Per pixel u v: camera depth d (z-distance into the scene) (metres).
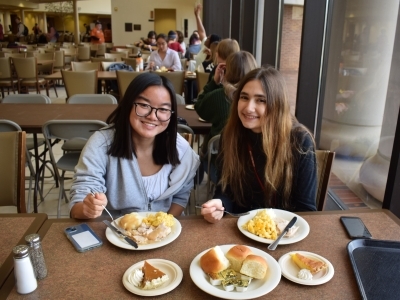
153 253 1.03
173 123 1.44
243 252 0.95
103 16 20.34
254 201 1.57
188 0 13.80
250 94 1.42
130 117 1.37
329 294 0.87
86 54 9.23
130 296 0.85
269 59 3.57
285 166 1.45
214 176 2.26
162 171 1.50
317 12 2.42
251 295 0.84
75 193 1.33
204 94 2.60
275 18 3.44
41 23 20.69
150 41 9.38
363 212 1.30
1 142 1.57
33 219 1.21
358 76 2.78
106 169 1.44
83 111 2.82
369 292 0.88
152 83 1.35
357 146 2.94
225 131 1.57
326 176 1.56
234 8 4.98
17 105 3.03
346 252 1.04
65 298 0.84
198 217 1.24
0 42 13.35
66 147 2.51
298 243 1.09
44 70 7.32
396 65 2.26
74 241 1.06
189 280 0.91
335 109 2.94
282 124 1.42
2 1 15.66
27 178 3.12
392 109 2.33
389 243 1.06
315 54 2.52
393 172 1.59
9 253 1.02
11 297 0.84
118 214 1.49
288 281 0.92
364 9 2.60
